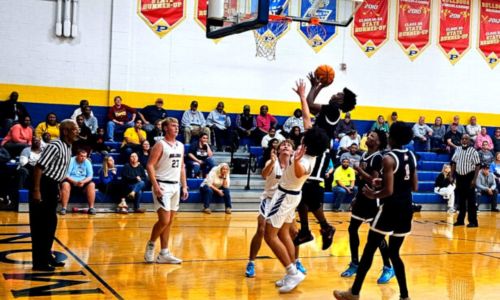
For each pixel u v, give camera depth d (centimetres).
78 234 870
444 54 1705
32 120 1365
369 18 1628
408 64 1670
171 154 671
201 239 874
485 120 1750
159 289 575
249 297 561
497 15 1755
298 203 580
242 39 1524
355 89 1620
